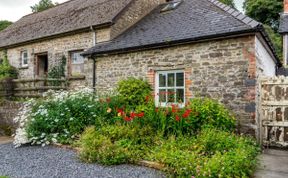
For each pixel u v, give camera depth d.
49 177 5.18
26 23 18.05
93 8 14.03
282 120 7.41
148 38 9.86
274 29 26.41
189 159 5.14
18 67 16.06
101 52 10.59
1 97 12.12
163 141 6.42
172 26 10.07
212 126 6.83
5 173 5.47
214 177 4.66
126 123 7.34
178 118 6.73
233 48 7.74
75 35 12.99
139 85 9.25
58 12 16.62
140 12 12.80
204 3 11.00
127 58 10.15
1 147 7.91
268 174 5.20
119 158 5.88
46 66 15.77
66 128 7.87
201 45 8.35
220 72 7.96
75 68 13.27
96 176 5.18
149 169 5.52
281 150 7.10
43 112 8.09
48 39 14.25
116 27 11.76
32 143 7.80
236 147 5.91
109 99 8.34
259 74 8.07
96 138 6.44
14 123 10.23
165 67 9.13
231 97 7.73
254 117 7.32
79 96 8.75
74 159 6.27
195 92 8.44
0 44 16.94
